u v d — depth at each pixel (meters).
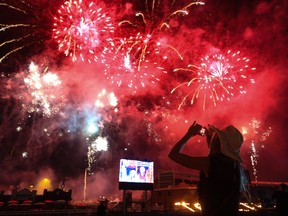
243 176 1.95
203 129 2.15
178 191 31.83
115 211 22.45
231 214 1.74
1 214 20.11
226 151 1.89
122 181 22.25
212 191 1.80
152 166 23.45
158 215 22.22
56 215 22.05
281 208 10.81
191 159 1.90
